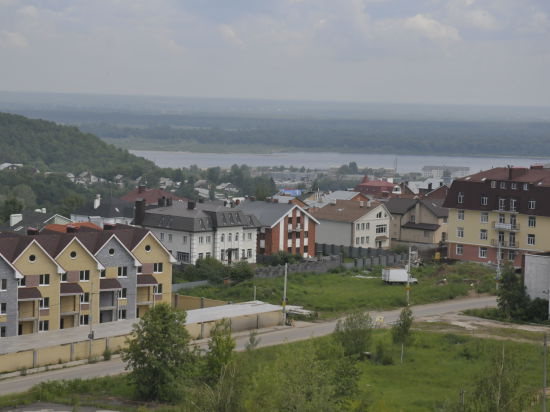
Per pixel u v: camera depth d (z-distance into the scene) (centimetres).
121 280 10662
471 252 16125
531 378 8256
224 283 12838
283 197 18975
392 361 9069
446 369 8781
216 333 8294
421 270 14775
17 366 8588
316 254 16550
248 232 14712
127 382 7888
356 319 9500
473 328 10756
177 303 11788
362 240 17088
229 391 5966
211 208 14500
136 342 7969
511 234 15625
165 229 14100
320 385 6225
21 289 9681
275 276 13675
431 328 10738
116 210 17375
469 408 5803
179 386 7675
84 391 7900
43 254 9838
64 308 10125
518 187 15575
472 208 16062
